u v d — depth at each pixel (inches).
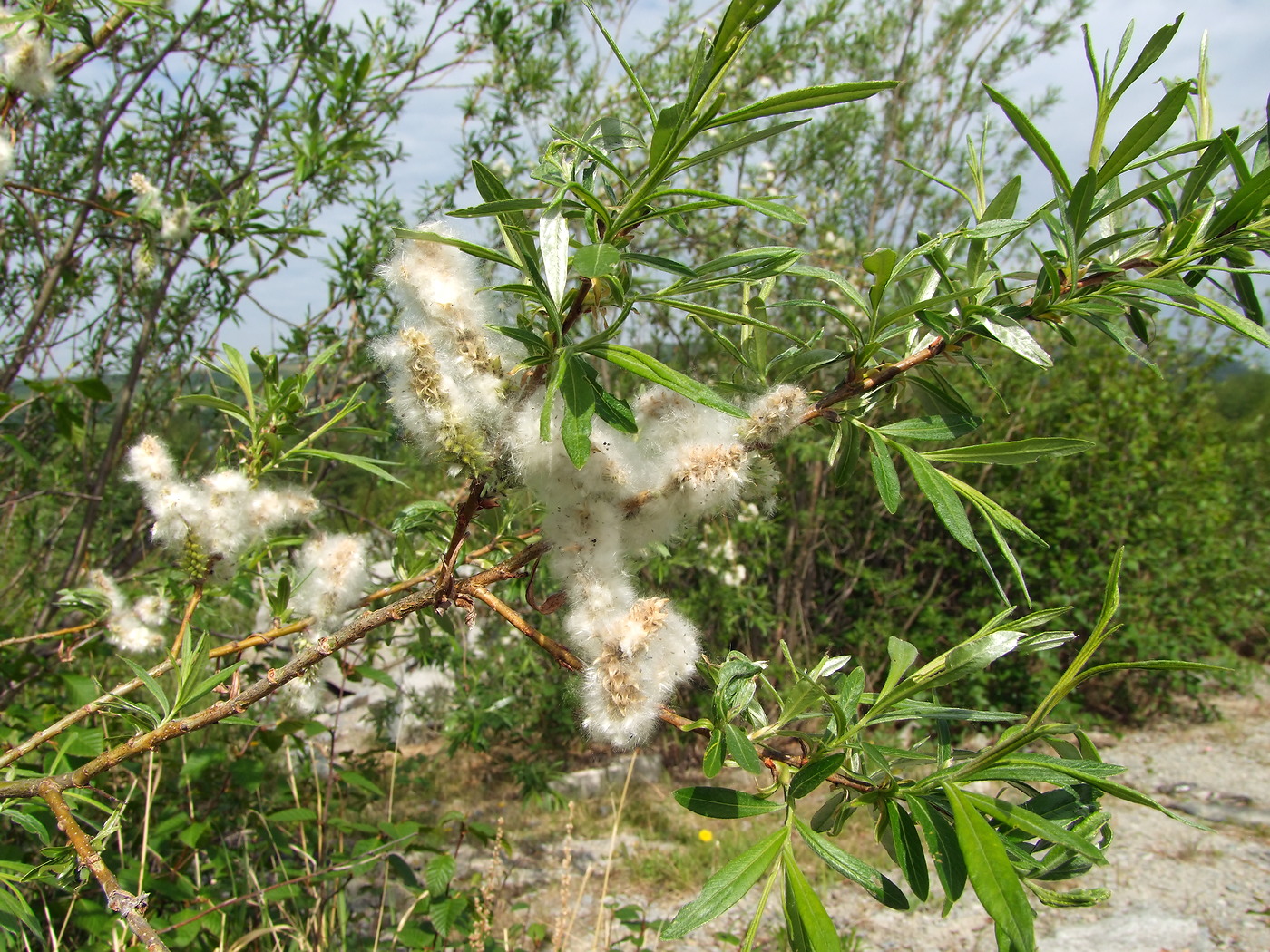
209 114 157.8
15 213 147.6
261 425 72.0
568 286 47.9
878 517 306.7
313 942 118.4
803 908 34.4
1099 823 41.6
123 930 93.6
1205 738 297.6
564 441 38.5
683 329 227.0
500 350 47.6
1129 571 303.9
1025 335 44.3
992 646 41.1
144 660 103.7
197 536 65.9
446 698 203.8
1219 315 40.5
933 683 42.0
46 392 94.9
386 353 45.6
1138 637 292.5
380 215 151.6
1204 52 50.8
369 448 149.1
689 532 55.9
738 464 48.9
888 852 41.2
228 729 139.7
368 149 143.5
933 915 186.1
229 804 130.0
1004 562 297.6
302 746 128.2
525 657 232.4
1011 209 50.9
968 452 48.1
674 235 230.7
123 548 144.3
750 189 251.8
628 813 236.2
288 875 121.9
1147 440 307.3
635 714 43.3
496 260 40.8
